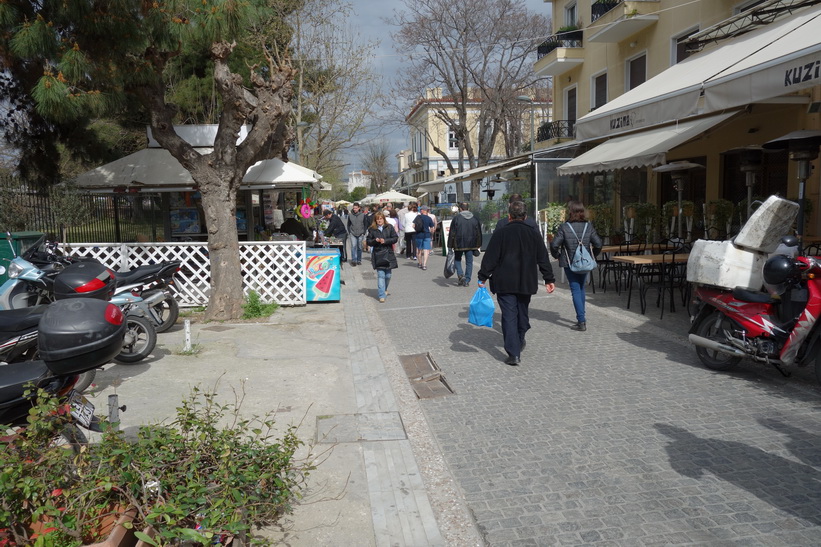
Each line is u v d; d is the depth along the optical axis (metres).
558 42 24.00
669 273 10.09
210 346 7.66
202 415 3.93
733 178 14.42
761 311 5.69
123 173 11.59
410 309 10.50
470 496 3.82
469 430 4.90
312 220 21.66
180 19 7.97
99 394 5.71
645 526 3.38
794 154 8.16
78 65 7.71
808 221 11.47
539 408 5.33
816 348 5.39
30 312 5.51
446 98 36.72
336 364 6.84
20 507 2.54
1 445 2.73
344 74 24.27
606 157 11.57
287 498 3.43
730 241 5.95
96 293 5.98
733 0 14.55
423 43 28.58
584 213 8.08
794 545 3.15
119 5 7.99
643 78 19.17
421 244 16.77
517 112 34.81
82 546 2.49
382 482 4.01
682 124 11.38
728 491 3.73
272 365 6.78
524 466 4.20
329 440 4.70
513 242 6.59
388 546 3.28
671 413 5.06
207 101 19.83
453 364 6.87
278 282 10.81
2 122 13.23
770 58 6.24
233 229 9.40
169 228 13.30
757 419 4.85
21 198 12.47
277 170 11.62
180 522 2.79
